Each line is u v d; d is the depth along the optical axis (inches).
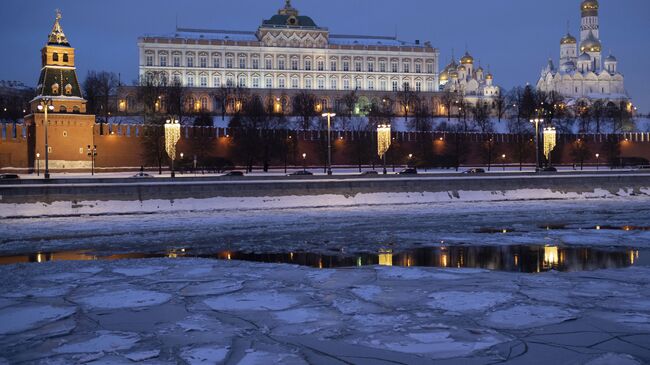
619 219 2261.3
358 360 705.0
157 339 785.6
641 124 7372.1
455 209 2571.4
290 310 925.2
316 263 1402.6
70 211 2294.5
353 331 815.1
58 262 1357.0
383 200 2741.1
